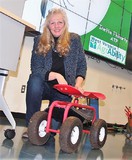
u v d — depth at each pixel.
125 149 1.69
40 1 2.74
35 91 1.46
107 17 3.67
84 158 1.17
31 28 1.41
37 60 1.53
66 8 3.06
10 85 2.70
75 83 1.57
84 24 3.31
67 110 1.28
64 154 1.19
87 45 3.36
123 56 4.03
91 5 3.40
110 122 4.07
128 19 4.09
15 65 1.32
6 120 2.34
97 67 3.73
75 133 1.25
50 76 1.44
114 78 4.12
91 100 2.93
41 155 1.09
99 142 1.47
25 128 2.02
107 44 3.69
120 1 3.89
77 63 1.62
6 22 1.21
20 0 2.27
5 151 1.07
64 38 1.54
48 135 1.36
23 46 2.77
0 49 1.21
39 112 1.32
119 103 4.26
